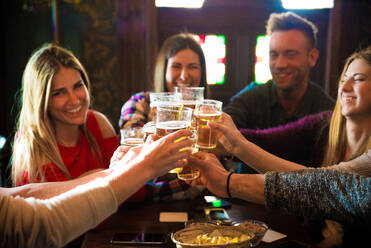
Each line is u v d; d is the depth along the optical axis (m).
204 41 3.99
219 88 4.06
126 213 1.60
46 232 0.83
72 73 1.64
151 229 1.43
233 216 1.56
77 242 1.53
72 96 1.63
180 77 2.23
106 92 3.96
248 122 2.79
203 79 2.32
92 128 1.89
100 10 3.84
